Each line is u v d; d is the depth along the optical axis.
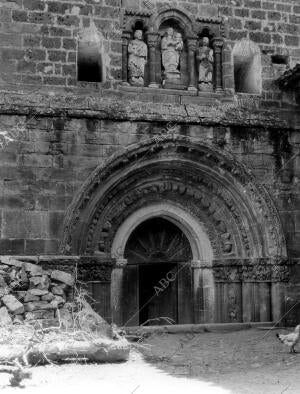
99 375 9.86
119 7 16.72
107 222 16.08
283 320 16.41
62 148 15.58
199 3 17.39
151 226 17.62
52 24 16.14
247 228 16.95
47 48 16.02
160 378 9.66
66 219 15.23
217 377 9.71
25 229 15.09
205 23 17.41
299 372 9.93
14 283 12.52
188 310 17.48
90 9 16.48
